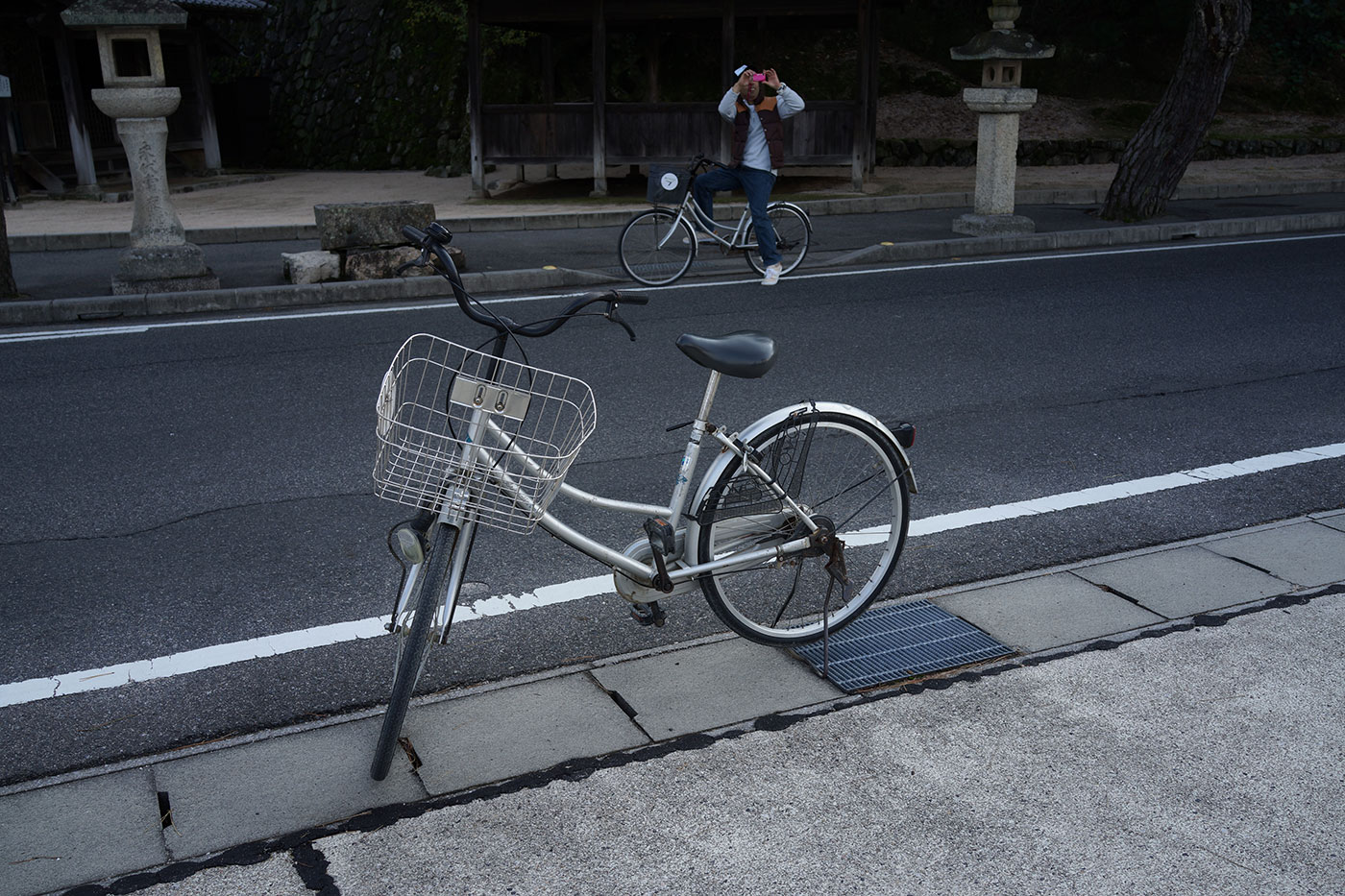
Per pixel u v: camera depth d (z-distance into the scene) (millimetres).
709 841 2529
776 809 2645
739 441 3189
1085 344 7348
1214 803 2645
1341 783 2715
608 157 16375
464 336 7684
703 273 10328
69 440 5531
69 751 2938
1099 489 4809
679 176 9648
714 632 3594
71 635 3576
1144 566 4016
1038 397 6195
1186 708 3049
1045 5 22750
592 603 3789
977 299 8852
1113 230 11961
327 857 2488
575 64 22375
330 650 3475
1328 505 4598
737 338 3172
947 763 2820
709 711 3090
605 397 6211
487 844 2527
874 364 6875
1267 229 12656
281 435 5574
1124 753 2848
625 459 5203
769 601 3785
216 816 2643
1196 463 5121
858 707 3094
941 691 3170
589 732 2986
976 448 5344
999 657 3373
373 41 24969
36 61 19234
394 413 2699
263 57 27625
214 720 3082
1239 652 3342
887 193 15805
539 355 7125
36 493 4824
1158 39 22938
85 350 7438
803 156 16266
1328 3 22922
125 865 2471
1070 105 21703
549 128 16391
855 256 10867
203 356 7199
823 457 3895
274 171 24609
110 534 4387
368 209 9719
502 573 4031
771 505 3279
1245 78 22656
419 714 3092
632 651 3467
